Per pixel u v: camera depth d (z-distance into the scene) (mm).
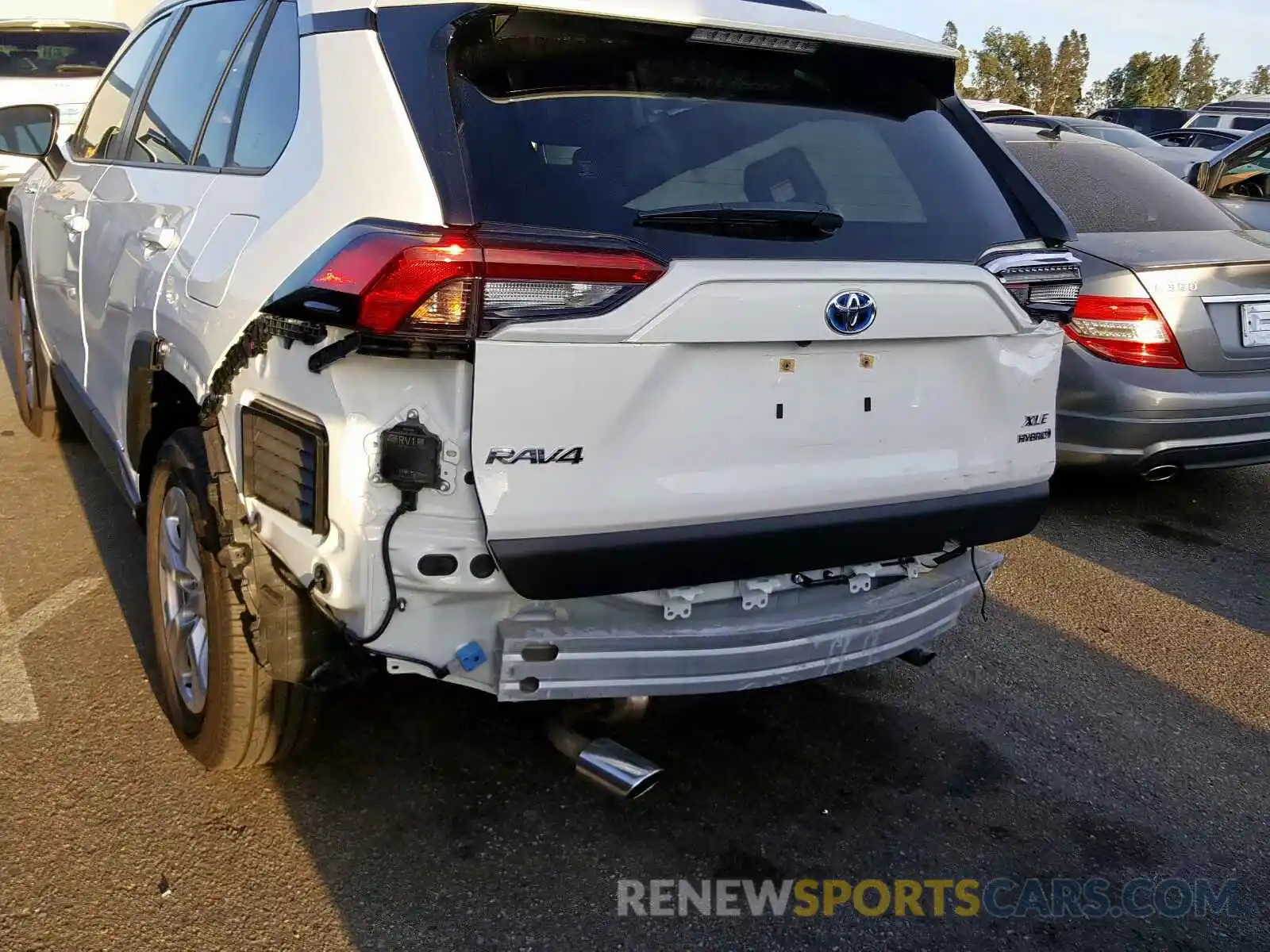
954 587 3094
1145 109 27438
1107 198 5934
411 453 2244
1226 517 5910
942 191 2926
